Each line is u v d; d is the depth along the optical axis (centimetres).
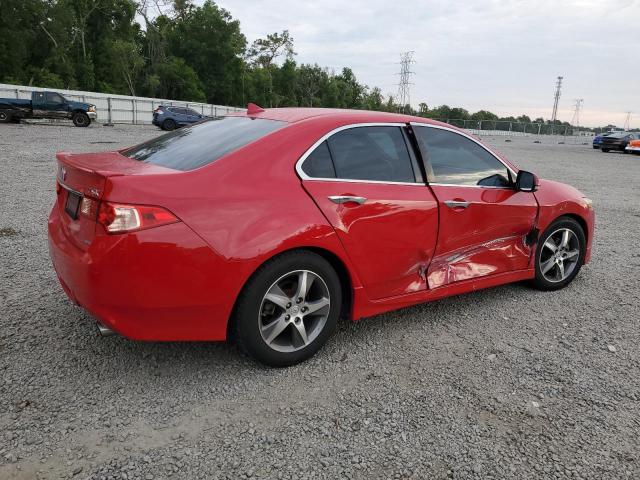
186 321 282
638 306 457
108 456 238
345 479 231
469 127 6125
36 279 446
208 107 4988
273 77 9081
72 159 317
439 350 357
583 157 2664
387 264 349
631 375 335
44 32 5534
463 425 273
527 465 245
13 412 265
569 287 500
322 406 285
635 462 251
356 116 356
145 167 301
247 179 297
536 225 443
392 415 279
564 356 357
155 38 6919
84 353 327
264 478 229
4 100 2556
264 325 311
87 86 5925
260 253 286
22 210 712
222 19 7144
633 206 1041
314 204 312
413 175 368
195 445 248
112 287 263
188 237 270
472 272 407
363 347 356
